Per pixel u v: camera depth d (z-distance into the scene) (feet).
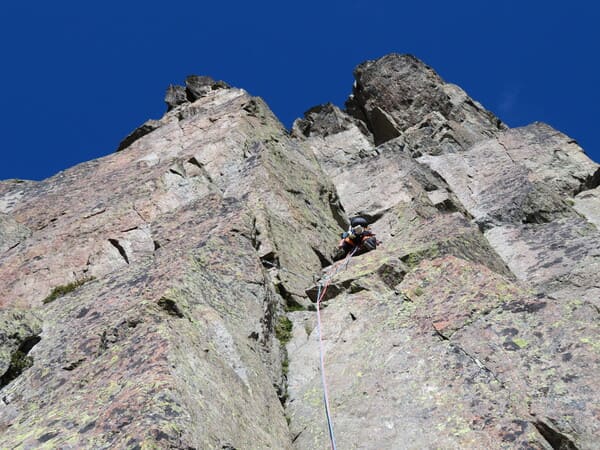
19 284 51.55
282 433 32.22
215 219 51.83
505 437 28.43
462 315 35.63
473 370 32.24
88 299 42.86
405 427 30.66
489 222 69.67
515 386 30.68
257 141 73.05
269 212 56.59
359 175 80.48
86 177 75.92
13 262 54.08
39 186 76.74
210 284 39.93
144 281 41.39
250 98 86.94
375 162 82.17
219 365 32.65
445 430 29.71
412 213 69.77
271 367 37.24
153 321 34.45
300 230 58.39
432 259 45.14
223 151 71.77
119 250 53.57
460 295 37.55
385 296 41.16
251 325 38.55
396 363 34.42
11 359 36.94
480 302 36.22
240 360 34.30
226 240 46.29
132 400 27.09
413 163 82.23
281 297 46.85
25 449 26.53
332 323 41.04
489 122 122.83
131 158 79.71
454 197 79.51
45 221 63.93
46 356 36.55
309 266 54.08
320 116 120.37
